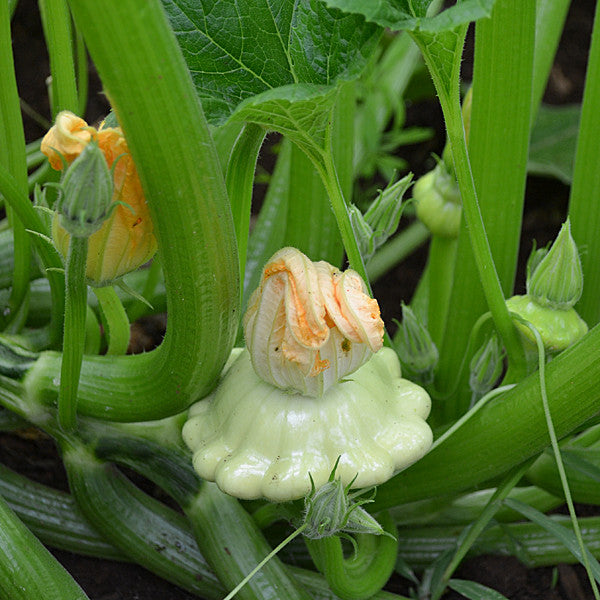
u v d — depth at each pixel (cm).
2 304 68
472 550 68
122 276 52
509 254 64
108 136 48
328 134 53
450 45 51
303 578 64
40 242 59
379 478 53
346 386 54
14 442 71
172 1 52
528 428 56
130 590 65
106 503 62
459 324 66
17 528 57
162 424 61
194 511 61
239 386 55
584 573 68
